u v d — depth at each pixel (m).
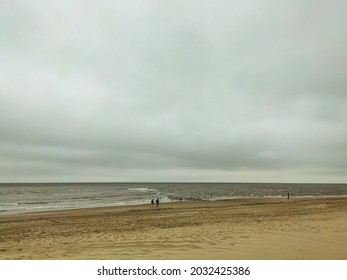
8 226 16.08
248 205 28.41
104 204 37.56
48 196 63.00
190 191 88.94
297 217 14.87
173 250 7.76
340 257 6.73
